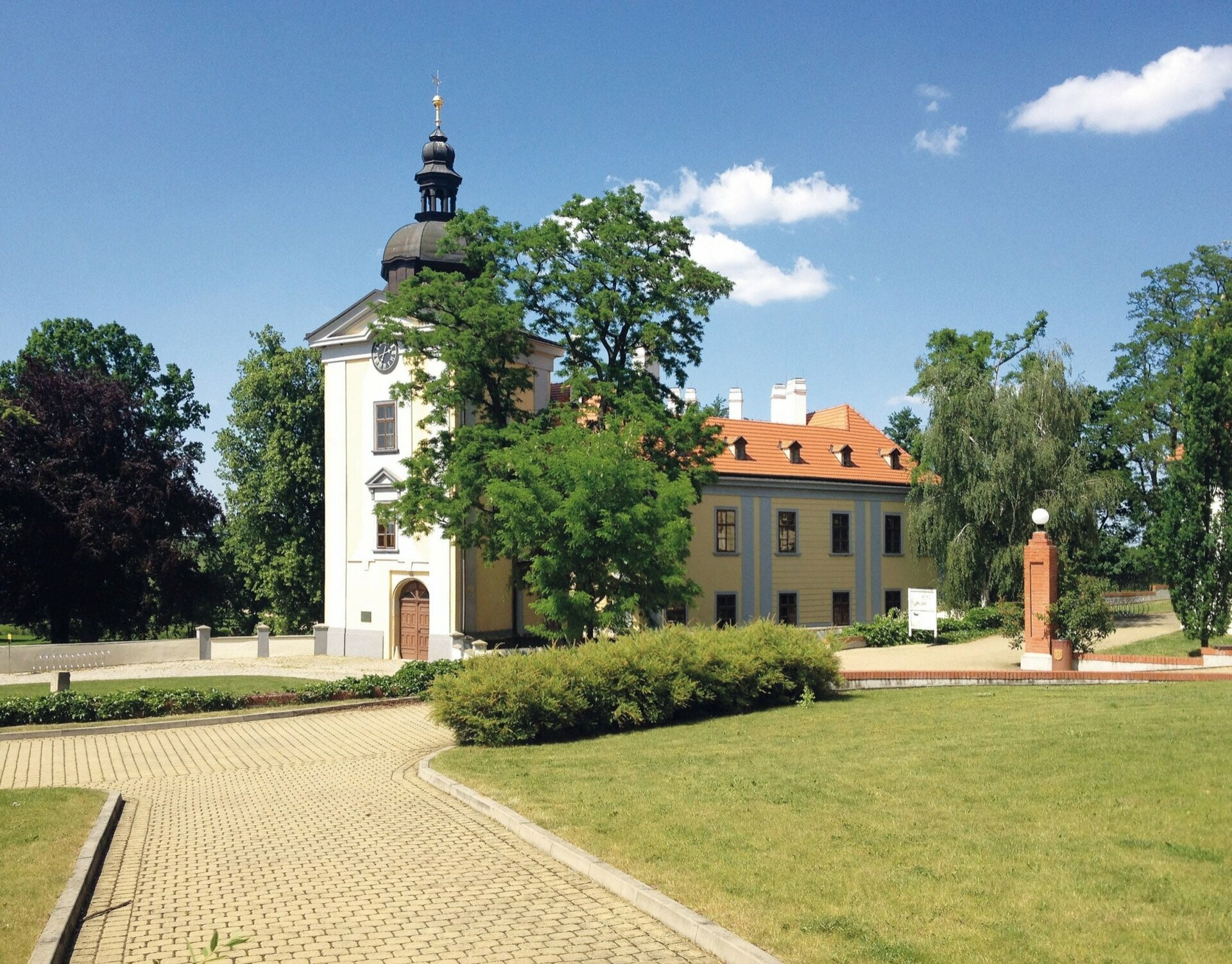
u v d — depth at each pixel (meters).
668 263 31.69
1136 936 6.68
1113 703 16.56
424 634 36.66
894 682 21.39
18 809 12.11
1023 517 38.00
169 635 54.16
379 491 37.62
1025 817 9.63
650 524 22.38
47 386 41.62
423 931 7.93
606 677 17.41
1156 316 49.47
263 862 10.16
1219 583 26.45
